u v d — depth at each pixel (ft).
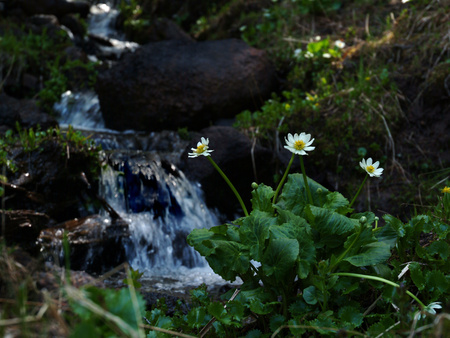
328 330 6.25
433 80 17.80
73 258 13.75
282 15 26.48
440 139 17.16
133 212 17.24
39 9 32.55
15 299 5.10
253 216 7.45
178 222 17.31
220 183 18.19
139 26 34.40
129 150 19.26
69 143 16.67
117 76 21.90
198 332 7.42
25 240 9.42
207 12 34.35
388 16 22.54
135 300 4.81
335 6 25.21
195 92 20.93
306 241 7.07
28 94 24.66
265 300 7.33
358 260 6.86
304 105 18.95
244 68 21.50
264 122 19.22
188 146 18.85
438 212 9.56
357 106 18.31
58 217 15.70
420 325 6.29
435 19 20.45
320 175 17.81
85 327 4.16
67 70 26.43
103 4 41.68
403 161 17.25
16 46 25.70
